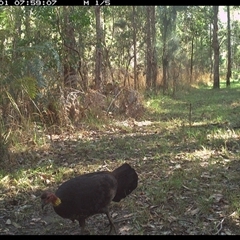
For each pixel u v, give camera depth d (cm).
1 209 624
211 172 749
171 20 2481
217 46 2984
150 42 2273
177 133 1100
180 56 2827
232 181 706
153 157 869
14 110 910
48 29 1321
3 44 946
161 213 585
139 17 2503
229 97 2106
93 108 1241
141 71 2462
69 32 1343
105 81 1574
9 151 823
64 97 1176
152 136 1087
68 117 1166
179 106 1723
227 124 1206
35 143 944
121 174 513
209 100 1970
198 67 3816
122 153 908
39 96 1038
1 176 736
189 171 756
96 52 1564
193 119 1351
